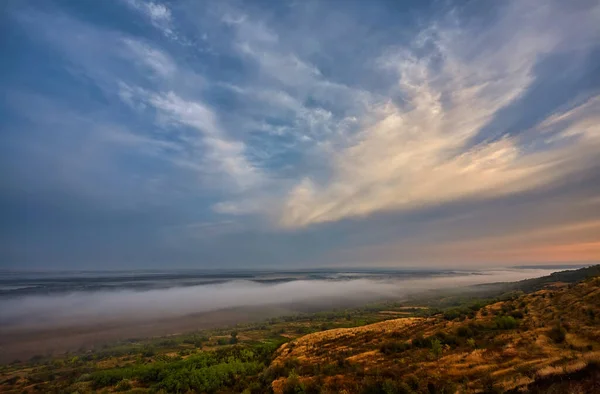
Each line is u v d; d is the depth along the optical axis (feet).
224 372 118.32
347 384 77.00
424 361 80.79
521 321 97.96
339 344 119.14
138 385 134.82
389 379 72.74
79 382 163.32
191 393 106.63
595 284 110.83
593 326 78.95
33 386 182.09
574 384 51.21
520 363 67.87
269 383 94.63
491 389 58.44
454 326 105.40
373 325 143.23
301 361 106.63
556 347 73.05
